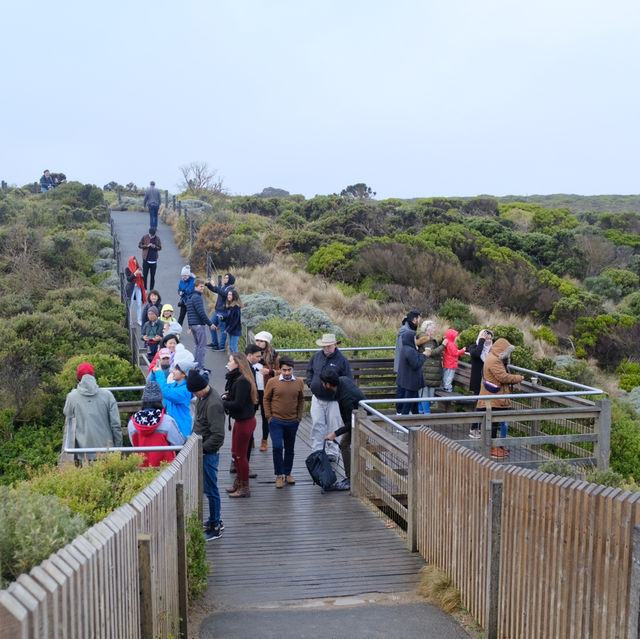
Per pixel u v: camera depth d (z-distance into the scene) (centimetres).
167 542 479
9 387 1221
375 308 2330
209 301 2220
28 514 379
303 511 820
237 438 849
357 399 902
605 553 396
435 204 4750
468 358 1514
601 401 1012
